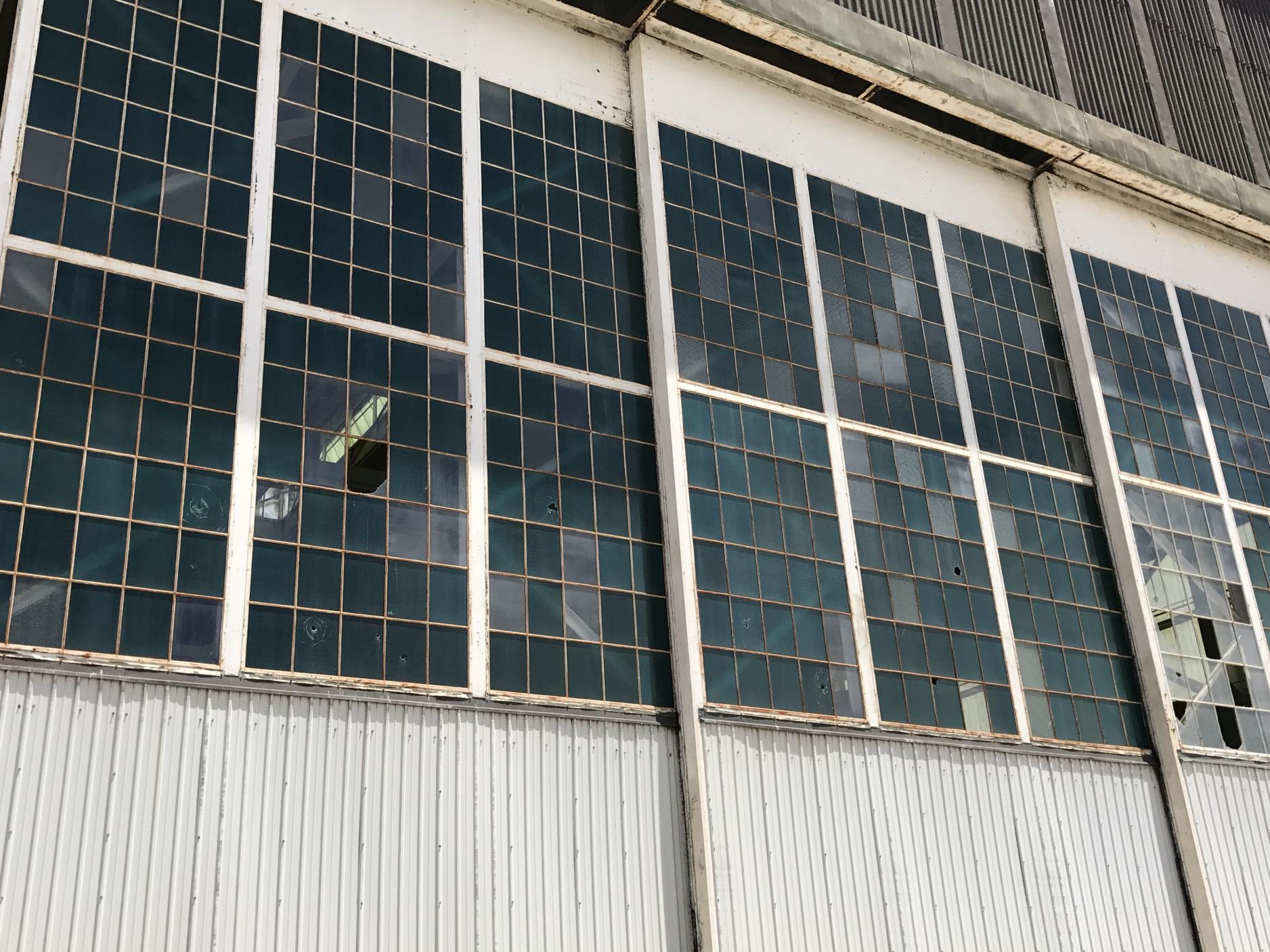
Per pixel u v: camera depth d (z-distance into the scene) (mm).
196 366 9844
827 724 11578
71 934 7996
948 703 12445
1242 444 16469
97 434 9250
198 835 8609
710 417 12250
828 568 12305
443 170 11867
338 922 8883
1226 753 14062
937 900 11492
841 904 10953
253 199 10664
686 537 11523
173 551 9227
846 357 13516
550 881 9828
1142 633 14039
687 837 10609
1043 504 14297
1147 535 14789
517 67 12812
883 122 15164
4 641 8422
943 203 15312
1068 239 16047
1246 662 14844
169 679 8859
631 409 12016
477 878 9523
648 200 12883
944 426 13914
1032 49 15930
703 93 13828
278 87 11219
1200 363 16641
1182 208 17281
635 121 13305
